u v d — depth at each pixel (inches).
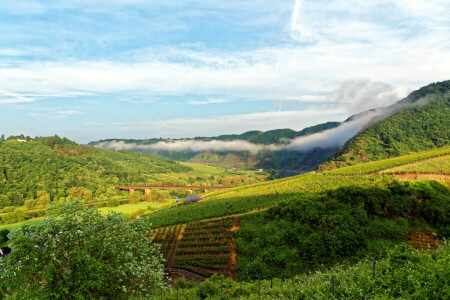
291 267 1748.3
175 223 2738.7
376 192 2164.1
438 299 493.7
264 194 3189.0
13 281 637.9
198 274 1956.2
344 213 2011.6
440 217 1961.1
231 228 2372.0
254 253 1958.7
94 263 668.7
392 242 1838.1
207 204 3230.8
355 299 605.6
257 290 1169.4
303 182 3447.3
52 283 661.9
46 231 706.8
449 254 641.0
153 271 847.1
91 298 660.1
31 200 5580.7
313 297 692.7
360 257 1707.7
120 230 821.9
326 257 1764.3
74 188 6697.8
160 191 7760.8
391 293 578.9
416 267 641.0
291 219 2151.8
